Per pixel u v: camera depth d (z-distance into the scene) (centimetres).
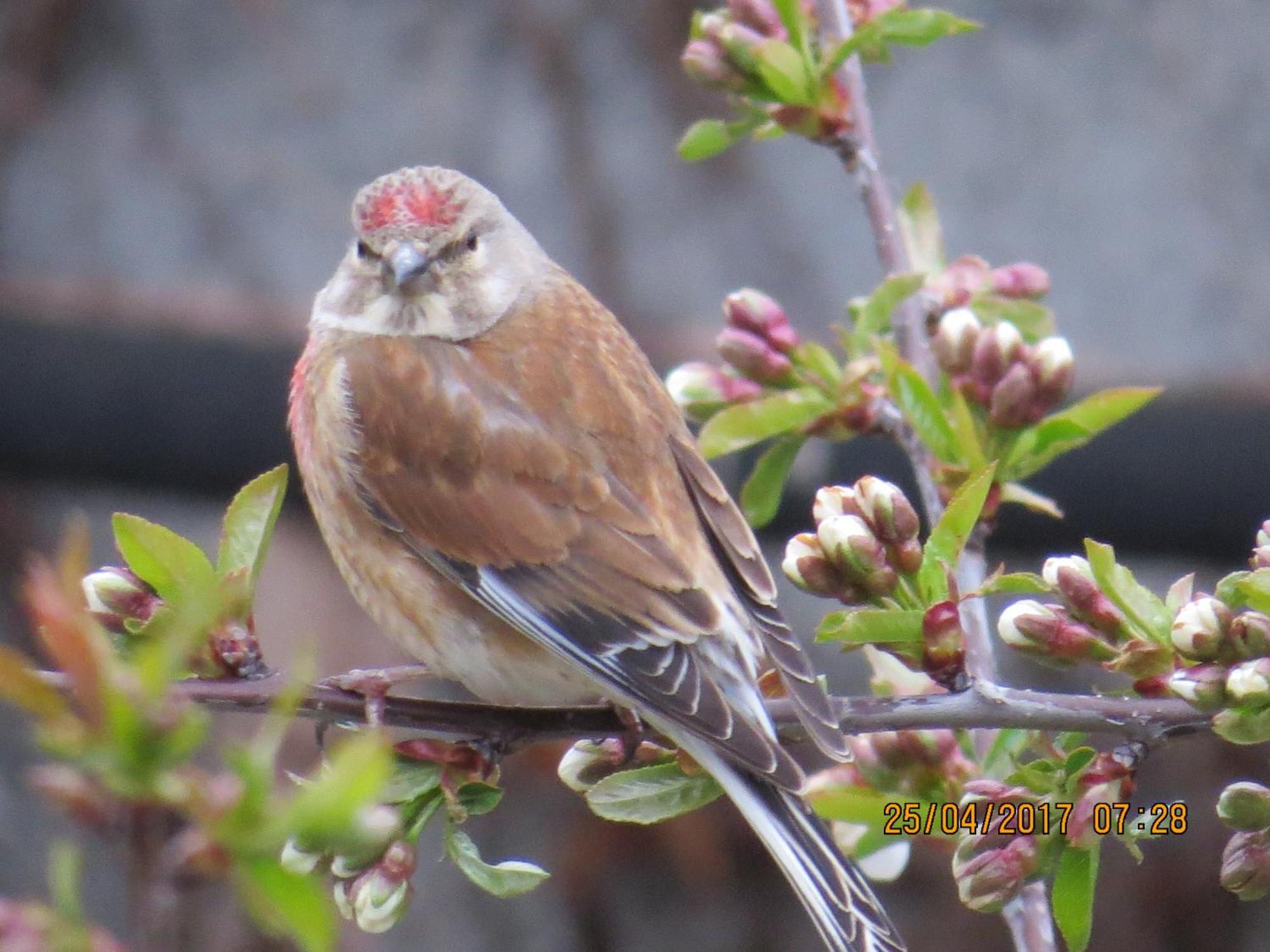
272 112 1298
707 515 696
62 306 1286
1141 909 1276
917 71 1265
